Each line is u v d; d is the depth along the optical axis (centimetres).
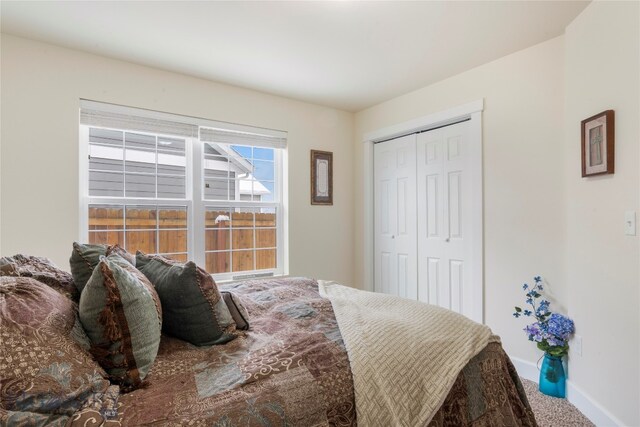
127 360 98
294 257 344
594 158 186
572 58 209
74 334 96
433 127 309
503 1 187
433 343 125
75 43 232
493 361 130
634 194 160
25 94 226
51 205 233
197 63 263
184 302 127
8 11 195
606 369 179
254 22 207
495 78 258
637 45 157
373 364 113
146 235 277
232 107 307
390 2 188
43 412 75
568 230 215
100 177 259
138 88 264
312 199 355
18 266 126
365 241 375
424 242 317
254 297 186
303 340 126
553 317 216
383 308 161
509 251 249
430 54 248
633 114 160
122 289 102
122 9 194
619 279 171
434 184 309
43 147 231
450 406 113
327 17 202
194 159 296
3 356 77
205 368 108
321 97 338
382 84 304
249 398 92
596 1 185
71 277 132
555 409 201
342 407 102
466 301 280
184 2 188
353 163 387
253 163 331
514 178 246
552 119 226
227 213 315
